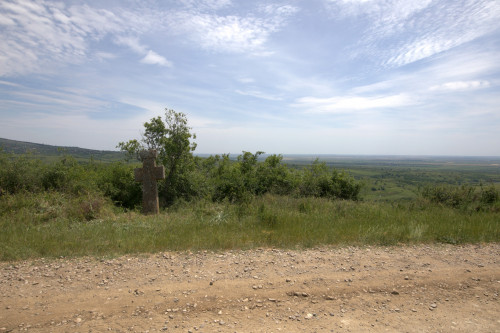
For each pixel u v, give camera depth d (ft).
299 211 31.53
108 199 33.88
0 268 15.05
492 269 15.79
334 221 25.46
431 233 22.13
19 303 11.60
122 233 21.08
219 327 10.23
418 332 10.21
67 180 37.27
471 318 11.14
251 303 11.87
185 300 11.98
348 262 16.46
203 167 47.98
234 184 43.57
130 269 15.06
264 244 19.42
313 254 17.71
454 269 15.70
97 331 9.87
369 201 40.91
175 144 39.91
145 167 34.24
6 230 21.47
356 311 11.50
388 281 14.10
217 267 15.47
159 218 27.73
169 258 16.69
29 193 32.12
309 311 11.40
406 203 36.78
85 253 17.16
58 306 11.42
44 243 18.35
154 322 10.45
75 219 26.63
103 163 45.57
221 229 22.57
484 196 37.78
